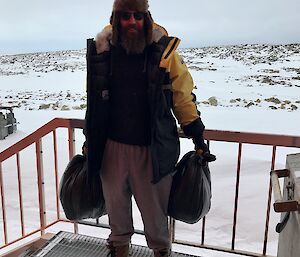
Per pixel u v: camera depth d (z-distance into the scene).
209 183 2.03
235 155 6.48
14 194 5.86
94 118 1.82
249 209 4.73
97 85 1.78
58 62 50.00
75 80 31.41
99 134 1.86
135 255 2.42
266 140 2.14
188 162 1.98
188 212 1.96
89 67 1.78
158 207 1.97
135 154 1.83
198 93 20.27
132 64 1.72
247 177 5.60
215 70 34.19
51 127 2.78
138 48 1.68
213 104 16.03
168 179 1.94
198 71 33.31
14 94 23.14
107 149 1.90
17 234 4.71
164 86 1.72
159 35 1.70
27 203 5.58
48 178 6.30
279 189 1.60
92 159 1.89
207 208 2.03
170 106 1.79
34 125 12.28
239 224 4.48
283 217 1.88
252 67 36.72
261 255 2.46
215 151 6.95
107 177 1.96
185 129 1.83
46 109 16.02
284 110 14.48
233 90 21.78
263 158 6.57
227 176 5.66
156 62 1.67
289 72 32.12
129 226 2.13
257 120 12.50
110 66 1.76
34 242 3.02
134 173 1.87
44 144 8.06
